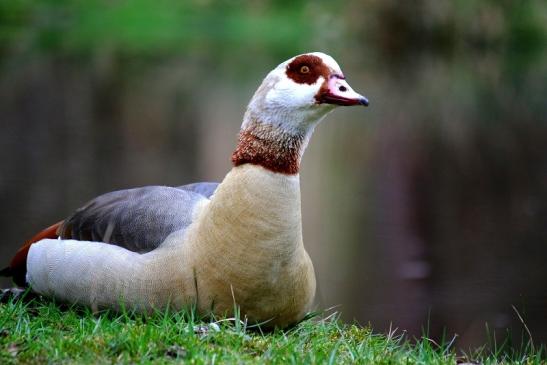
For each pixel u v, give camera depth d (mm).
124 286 7035
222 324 6773
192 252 6918
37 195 16312
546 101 28984
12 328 6570
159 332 6219
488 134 24297
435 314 10961
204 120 25656
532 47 43312
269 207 6762
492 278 12531
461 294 11734
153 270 6980
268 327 7168
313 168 21031
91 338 6117
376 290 12008
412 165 20844
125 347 5930
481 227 15562
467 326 10578
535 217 16141
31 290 7781
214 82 32812
